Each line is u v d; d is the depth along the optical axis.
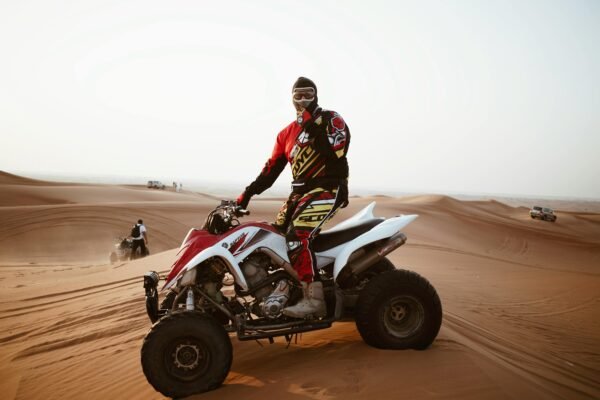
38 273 13.49
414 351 4.12
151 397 3.97
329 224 31.33
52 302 8.51
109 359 5.12
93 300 8.09
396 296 4.19
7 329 6.97
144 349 3.70
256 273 4.18
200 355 3.75
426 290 4.21
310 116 4.09
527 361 5.03
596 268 29.41
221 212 4.29
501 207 70.88
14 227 25.25
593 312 9.38
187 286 4.05
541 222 56.06
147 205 32.62
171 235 26.78
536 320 8.05
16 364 5.45
